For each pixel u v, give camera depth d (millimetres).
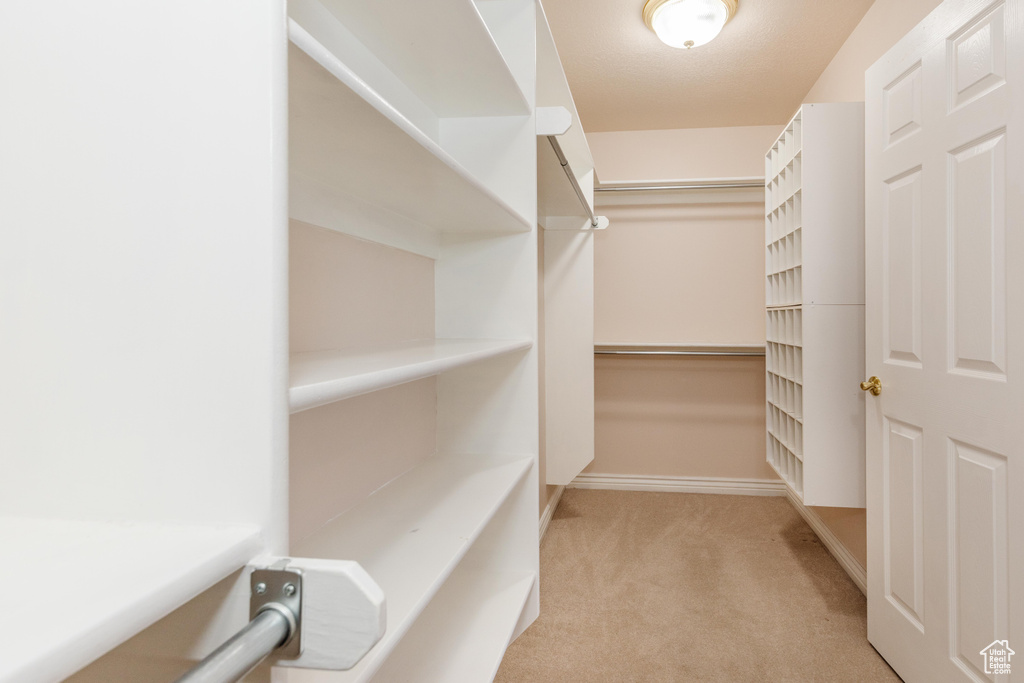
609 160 3561
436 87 1282
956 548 1387
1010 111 1194
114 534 456
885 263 1740
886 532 1749
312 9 919
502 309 1470
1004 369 1219
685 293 3516
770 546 2695
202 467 471
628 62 2664
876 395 1798
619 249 3578
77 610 334
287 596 449
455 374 1516
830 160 2066
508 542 1515
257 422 462
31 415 499
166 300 475
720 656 1805
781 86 2918
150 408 479
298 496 927
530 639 1908
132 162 480
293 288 904
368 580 443
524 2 1462
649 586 2293
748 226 3453
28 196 498
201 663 355
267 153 455
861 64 2303
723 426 3521
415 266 1387
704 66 2707
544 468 2912
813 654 1811
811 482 2082
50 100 493
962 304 1361
